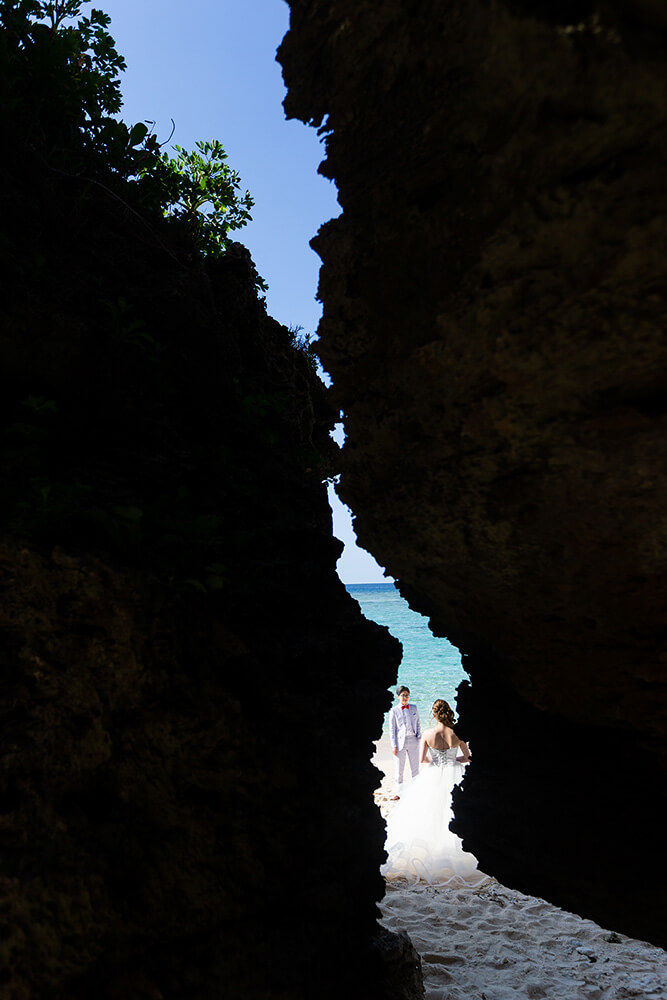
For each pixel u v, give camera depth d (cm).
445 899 523
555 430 186
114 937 228
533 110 153
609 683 236
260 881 277
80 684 244
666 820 260
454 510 229
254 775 287
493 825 317
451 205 196
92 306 373
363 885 334
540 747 305
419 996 338
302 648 356
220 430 442
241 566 352
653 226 146
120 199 409
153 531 315
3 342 329
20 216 361
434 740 611
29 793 225
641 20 133
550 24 138
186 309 428
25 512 268
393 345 233
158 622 266
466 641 318
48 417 341
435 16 180
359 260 234
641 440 169
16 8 397
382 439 245
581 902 286
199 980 244
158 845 249
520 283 170
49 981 212
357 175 231
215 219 512
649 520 184
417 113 201
